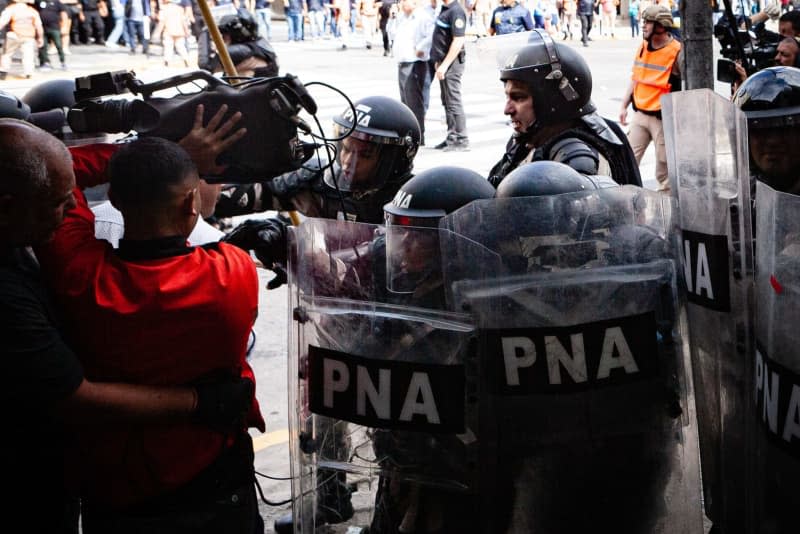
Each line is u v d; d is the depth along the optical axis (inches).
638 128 305.9
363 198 126.7
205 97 90.4
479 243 83.0
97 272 81.9
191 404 82.9
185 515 84.5
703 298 93.8
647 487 87.3
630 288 84.1
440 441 82.7
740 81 188.9
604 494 85.9
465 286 81.1
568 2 1056.8
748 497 88.0
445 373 81.7
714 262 91.3
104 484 84.9
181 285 81.6
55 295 82.4
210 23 111.3
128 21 800.3
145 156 82.4
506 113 133.4
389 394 83.2
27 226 78.8
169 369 82.9
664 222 85.9
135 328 81.3
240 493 88.0
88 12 835.4
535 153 130.6
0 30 649.6
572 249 83.1
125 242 83.2
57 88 133.1
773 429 79.5
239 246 104.5
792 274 75.5
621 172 130.6
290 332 87.7
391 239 83.0
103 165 93.8
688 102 93.1
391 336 82.6
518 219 82.7
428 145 433.4
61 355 78.6
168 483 84.0
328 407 85.9
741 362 89.0
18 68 696.4
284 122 91.6
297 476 88.8
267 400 187.3
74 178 83.5
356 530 87.4
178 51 736.3
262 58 194.7
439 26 408.2
